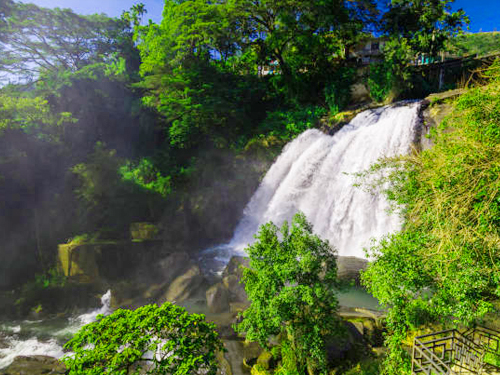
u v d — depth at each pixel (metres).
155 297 19.34
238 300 18.00
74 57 60.06
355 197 24.48
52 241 23.20
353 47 46.38
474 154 6.65
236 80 43.12
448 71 35.31
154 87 39.12
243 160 34.84
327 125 32.72
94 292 20.03
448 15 34.41
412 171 9.16
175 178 33.38
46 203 23.72
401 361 9.30
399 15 36.88
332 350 11.37
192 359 7.87
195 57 40.06
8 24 51.47
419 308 9.27
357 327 12.62
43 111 25.25
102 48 58.72
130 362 7.68
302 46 39.78
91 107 33.81
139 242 21.91
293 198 29.97
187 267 21.03
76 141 28.33
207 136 38.06
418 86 33.53
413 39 35.41
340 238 25.20
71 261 20.12
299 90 40.16
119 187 26.44
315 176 29.09
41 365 12.99
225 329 14.81
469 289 7.39
